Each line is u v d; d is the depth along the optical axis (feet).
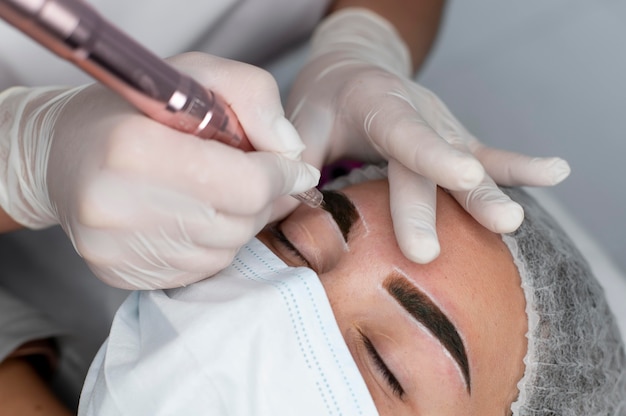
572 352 3.32
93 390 3.03
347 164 4.14
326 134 3.84
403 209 3.11
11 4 1.70
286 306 2.88
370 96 3.58
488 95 6.89
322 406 2.86
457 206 3.33
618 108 6.70
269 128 2.69
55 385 4.05
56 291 4.80
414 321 2.99
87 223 2.47
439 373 2.97
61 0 1.78
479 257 3.16
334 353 2.88
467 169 2.86
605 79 6.75
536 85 6.84
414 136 3.13
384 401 2.97
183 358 2.85
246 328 2.86
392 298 3.02
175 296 3.07
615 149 6.63
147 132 2.35
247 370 2.85
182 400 2.84
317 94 3.98
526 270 3.25
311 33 5.46
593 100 6.74
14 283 4.87
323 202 3.30
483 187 3.26
